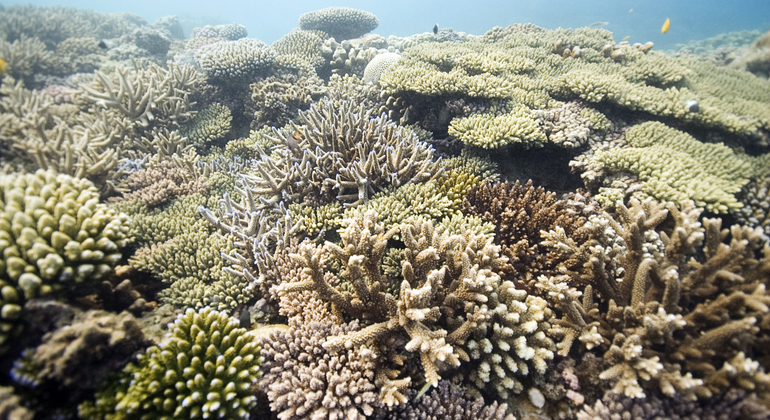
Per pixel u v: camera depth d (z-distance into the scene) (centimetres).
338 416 226
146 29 1030
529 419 262
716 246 280
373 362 252
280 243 354
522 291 266
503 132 496
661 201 389
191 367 218
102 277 250
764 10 6581
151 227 388
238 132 736
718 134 527
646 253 293
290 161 450
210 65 719
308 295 306
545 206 393
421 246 290
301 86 761
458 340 260
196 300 317
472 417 256
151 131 602
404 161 441
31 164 398
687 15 6328
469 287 262
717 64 895
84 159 414
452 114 607
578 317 277
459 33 1375
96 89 623
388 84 651
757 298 237
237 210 412
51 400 193
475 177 442
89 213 256
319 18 1236
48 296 215
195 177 520
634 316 263
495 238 375
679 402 240
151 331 258
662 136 491
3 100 466
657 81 669
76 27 961
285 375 245
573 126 509
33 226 231
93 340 199
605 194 425
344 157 465
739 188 395
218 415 213
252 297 338
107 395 202
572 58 794
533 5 8219
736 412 226
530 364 280
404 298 250
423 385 266
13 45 673
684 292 281
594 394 266
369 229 286
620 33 5481
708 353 242
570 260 324
